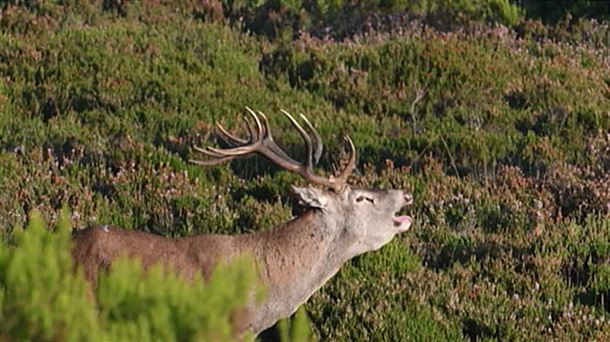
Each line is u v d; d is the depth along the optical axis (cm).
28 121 3828
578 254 2962
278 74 4472
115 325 1516
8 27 4669
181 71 4322
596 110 4009
